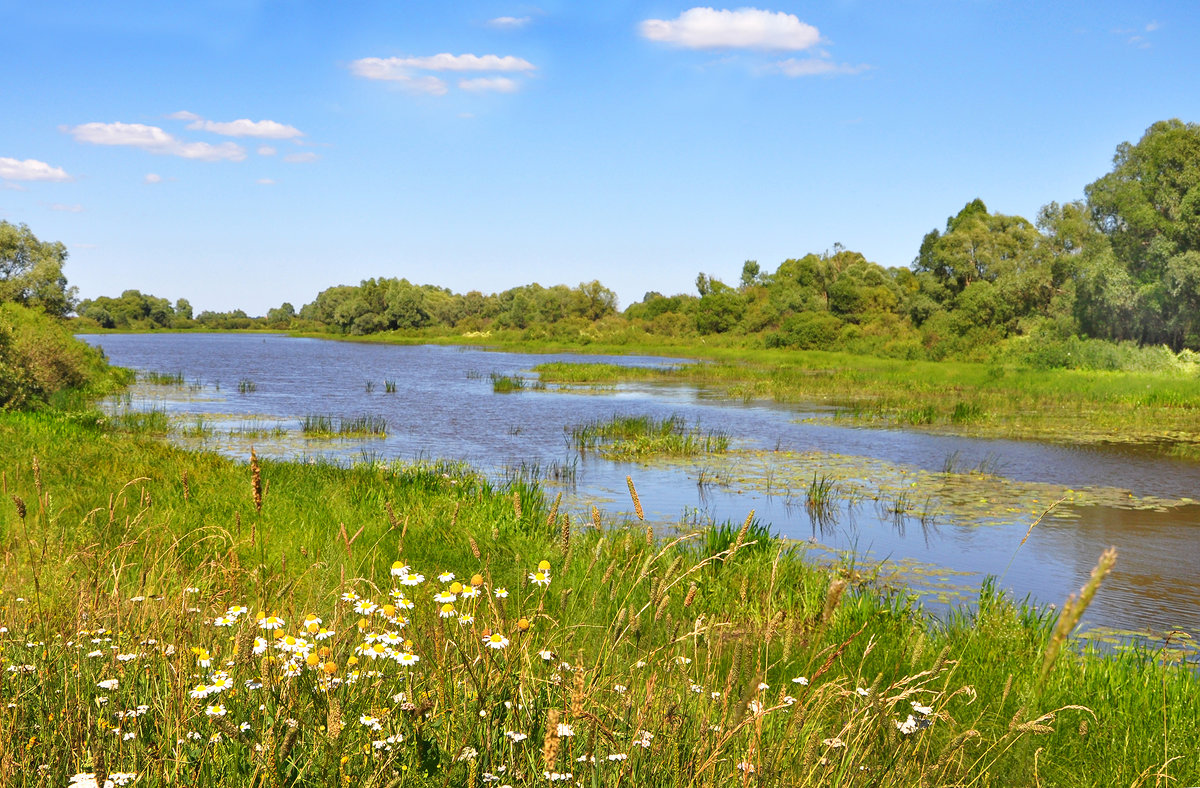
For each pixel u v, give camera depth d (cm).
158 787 249
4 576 501
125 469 1126
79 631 376
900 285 8656
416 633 349
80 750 266
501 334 10362
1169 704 495
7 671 318
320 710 287
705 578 738
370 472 1216
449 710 304
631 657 399
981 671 546
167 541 682
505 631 372
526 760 285
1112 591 898
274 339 12219
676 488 1459
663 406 2900
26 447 1292
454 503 935
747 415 2620
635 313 10769
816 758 314
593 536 812
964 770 392
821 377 4044
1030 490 1460
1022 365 4225
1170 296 4094
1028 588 904
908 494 1417
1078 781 409
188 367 5172
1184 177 4322
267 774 250
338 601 393
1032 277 5712
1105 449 1936
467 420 2459
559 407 2856
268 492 947
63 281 5109
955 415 2456
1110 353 3944
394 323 12675
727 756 303
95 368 3500
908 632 609
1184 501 1377
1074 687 526
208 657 312
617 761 282
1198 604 855
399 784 256
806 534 1151
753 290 9600
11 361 2166
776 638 493
